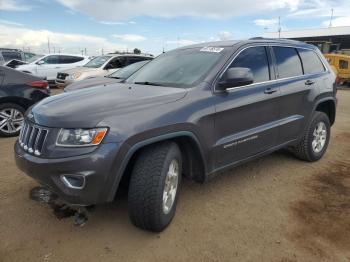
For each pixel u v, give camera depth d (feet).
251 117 13.62
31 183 14.66
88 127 9.64
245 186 14.82
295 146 17.43
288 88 15.37
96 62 45.60
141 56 46.14
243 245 10.62
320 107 19.06
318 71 17.88
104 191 9.71
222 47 14.14
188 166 12.34
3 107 22.44
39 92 23.70
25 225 11.44
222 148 12.48
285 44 16.28
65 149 9.66
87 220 11.78
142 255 10.06
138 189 10.23
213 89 12.37
